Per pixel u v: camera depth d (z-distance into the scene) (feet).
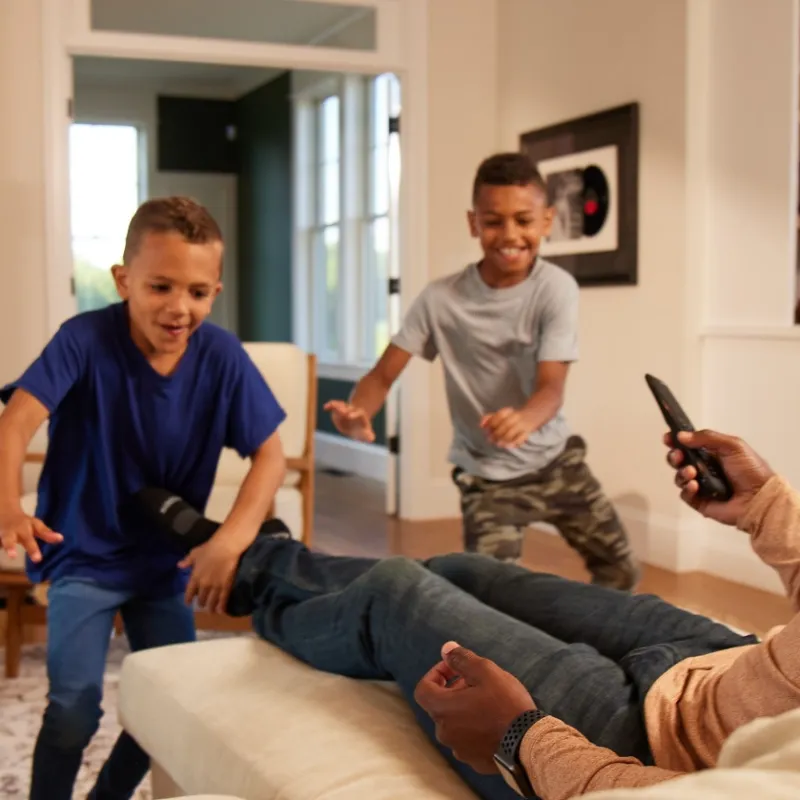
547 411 7.13
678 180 12.85
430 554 13.83
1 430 5.14
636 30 13.48
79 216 27.07
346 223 21.43
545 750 3.43
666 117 13.03
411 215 16.22
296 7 15.23
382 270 20.88
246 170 27.17
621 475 14.02
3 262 14.16
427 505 16.48
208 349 5.70
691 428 4.79
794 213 11.69
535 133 15.57
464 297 7.87
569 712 3.88
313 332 23.93
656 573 12.87
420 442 16.42
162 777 5.09
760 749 2.07
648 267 13.42
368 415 7.93
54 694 5.26
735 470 4.65
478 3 16.46
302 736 4.32
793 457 11.71
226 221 27.96
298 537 10.41
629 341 13.82
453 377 8.00
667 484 13.16
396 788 3.88
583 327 14.75
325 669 5.11
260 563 5.61
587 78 14.51
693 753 3.62
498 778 3.83
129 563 5.67
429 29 16.12
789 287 11.78
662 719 3.69
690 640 4.20
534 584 5.00
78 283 27.22
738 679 3.49
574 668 4.02
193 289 5.16
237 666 5.20
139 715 5.14
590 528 7.84
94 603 5.53
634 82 13.57
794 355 11.62
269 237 25.75
